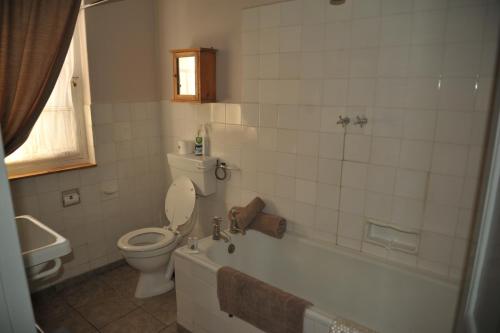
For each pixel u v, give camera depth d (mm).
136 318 2398
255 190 2609
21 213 2430
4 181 513
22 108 2178
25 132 2244
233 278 1844
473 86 1658
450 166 1781
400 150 1922
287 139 2363
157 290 2650
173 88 2760
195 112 2883
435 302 1871
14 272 552
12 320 568
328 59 2086
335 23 2020
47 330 2264
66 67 2588
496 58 1583
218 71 2658
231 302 1854
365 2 1898
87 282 2820
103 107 2785
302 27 2152
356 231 2174
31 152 2486
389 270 2016
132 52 2918
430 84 1774
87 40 2607
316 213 2326
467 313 941
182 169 2844
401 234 2012
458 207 1790
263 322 1734
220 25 2574
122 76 2877
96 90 2723
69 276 2756
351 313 2188
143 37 2980
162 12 2957
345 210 2193
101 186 2865
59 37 2236
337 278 2232
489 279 828
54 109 2576
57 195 2604
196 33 2740
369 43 1924
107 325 2324
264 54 2355
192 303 2143
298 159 2336
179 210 2803
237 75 2545
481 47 1612
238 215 2461
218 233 2369
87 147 2818
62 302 2553
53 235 1802
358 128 2047
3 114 2123
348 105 2059
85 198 2773
